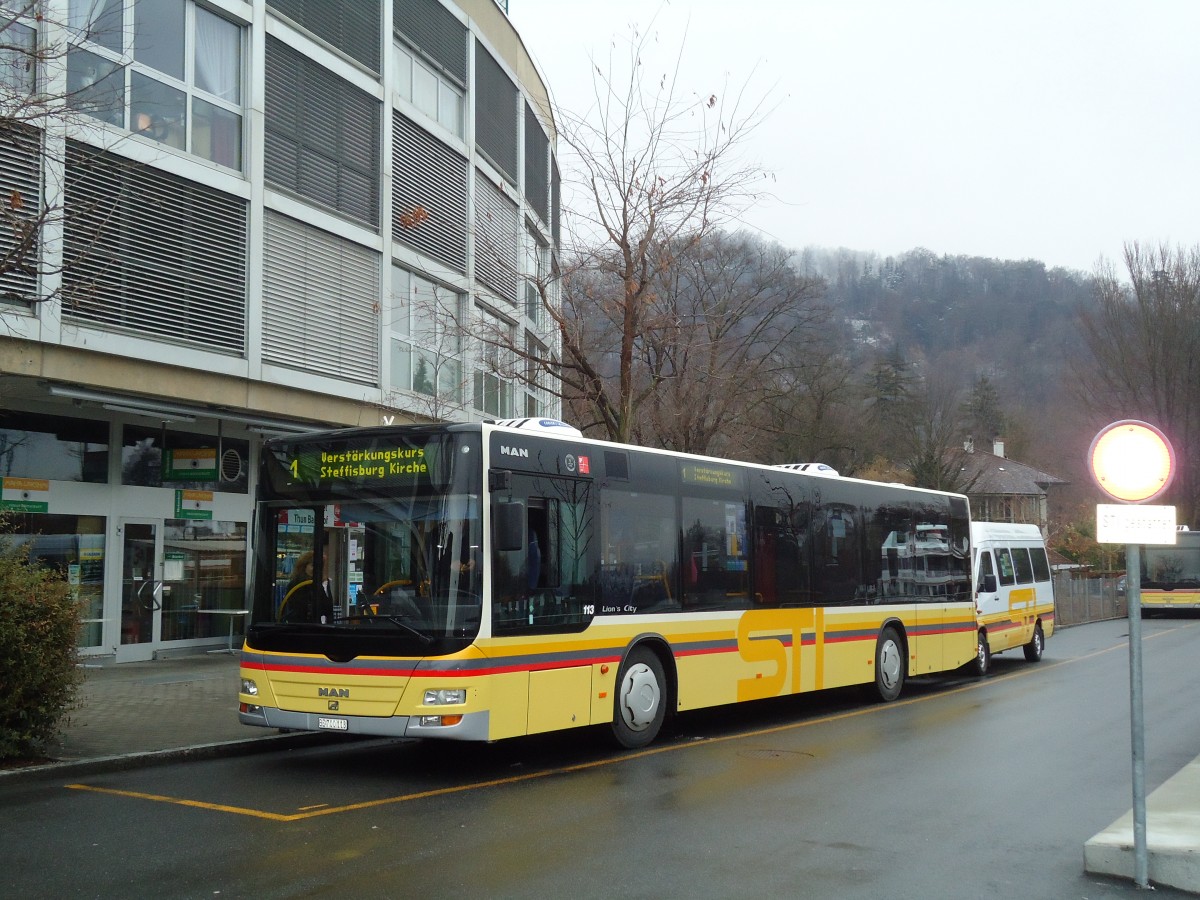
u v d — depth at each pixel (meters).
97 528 17.70
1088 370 59.44
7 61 10.85
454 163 24.31
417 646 9.44
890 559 16.78
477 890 6.23
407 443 10.00
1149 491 6.49
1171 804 8.29
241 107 18.33
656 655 11.95
